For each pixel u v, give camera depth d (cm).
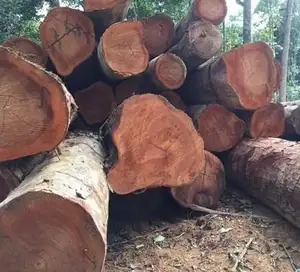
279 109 405
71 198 179
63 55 371
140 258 297
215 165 365
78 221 178
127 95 399
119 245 321
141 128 294
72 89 405
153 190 380
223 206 375
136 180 294
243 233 320
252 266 278
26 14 829
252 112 398
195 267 280
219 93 390
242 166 384
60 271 179
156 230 341
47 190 179
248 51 375
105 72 375
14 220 175
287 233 318
